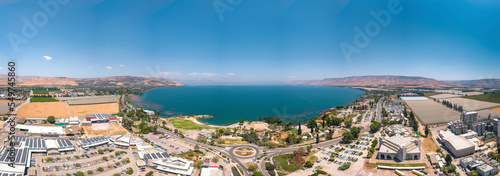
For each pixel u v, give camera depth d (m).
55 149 153.75
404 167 133.50
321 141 193.00
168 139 196.75
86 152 155.12
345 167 135.50
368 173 130.12
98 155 150.75
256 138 198.88
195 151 166.62
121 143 170.75
